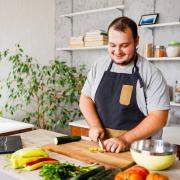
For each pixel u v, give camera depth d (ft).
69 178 3.93
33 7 13.41
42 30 13.94
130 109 5.81
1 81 12.13
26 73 12.33
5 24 12.25
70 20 14.20
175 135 9.45
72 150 5.16
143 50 11.18
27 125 9.05
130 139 5.24
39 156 4.54
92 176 3.74
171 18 10.96
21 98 12.90
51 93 12.57
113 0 12.59
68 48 13.35
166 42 11.16
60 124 12.57
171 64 11.11
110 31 5.45
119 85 5.93
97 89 6.15
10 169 4.28
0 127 8.70
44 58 14.11
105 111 5.99
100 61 6.41
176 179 3.91
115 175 3.73
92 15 13.41
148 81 5.74
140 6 11.76
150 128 5.38
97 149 5.18
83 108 6.34
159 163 4.10
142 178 3.50
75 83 12.17
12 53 12.60
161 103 5.56
